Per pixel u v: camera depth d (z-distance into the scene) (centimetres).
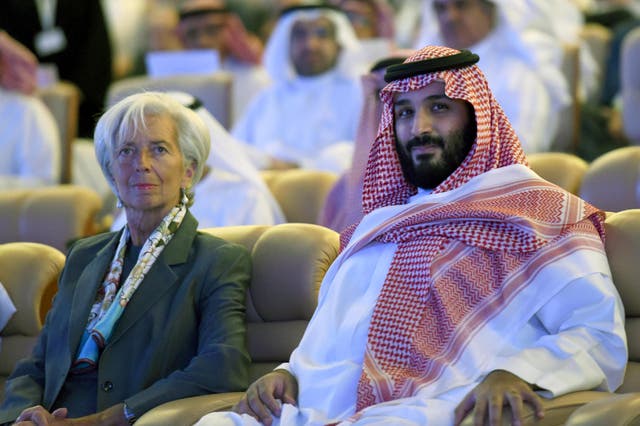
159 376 569
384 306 514
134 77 1741
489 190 525
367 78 709
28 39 1466
